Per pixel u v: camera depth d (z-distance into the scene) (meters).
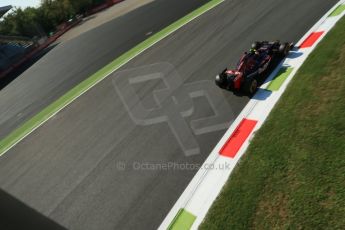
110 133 10.97
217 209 6.35
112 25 31.95
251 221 5.73
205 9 21.44
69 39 37.00
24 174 10.64
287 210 5.58
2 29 57.75
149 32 22.59
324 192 5.54
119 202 7.79
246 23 15.63
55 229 7.73
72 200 8.48
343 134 6.40
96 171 9.25
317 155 6.28
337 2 13.20
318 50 10.14
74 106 14.59
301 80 8.97
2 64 38.34
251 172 6.75
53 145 11.79
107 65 19.12
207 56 14.02
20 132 14.59
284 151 6.79
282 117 7.86
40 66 29.34
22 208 8.91
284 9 15.03
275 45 11.12
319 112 7.32
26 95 21.31
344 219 5.00
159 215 6.97
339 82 7.97
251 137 7.79
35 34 57.72
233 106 9.55
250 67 10.06
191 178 7.57
